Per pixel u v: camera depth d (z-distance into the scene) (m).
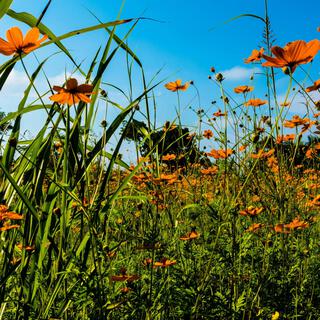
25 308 0.55
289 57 0.55
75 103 0.53
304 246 0.91
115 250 0.67
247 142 0.90
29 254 0.56
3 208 0.56
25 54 0.52
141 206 0.87
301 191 1.16
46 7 0.49
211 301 0.67
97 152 0.59
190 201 1.08
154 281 0.70
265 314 0.72
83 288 0.58
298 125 0.95
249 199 0.92
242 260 0.83
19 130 0.57
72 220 0.62
